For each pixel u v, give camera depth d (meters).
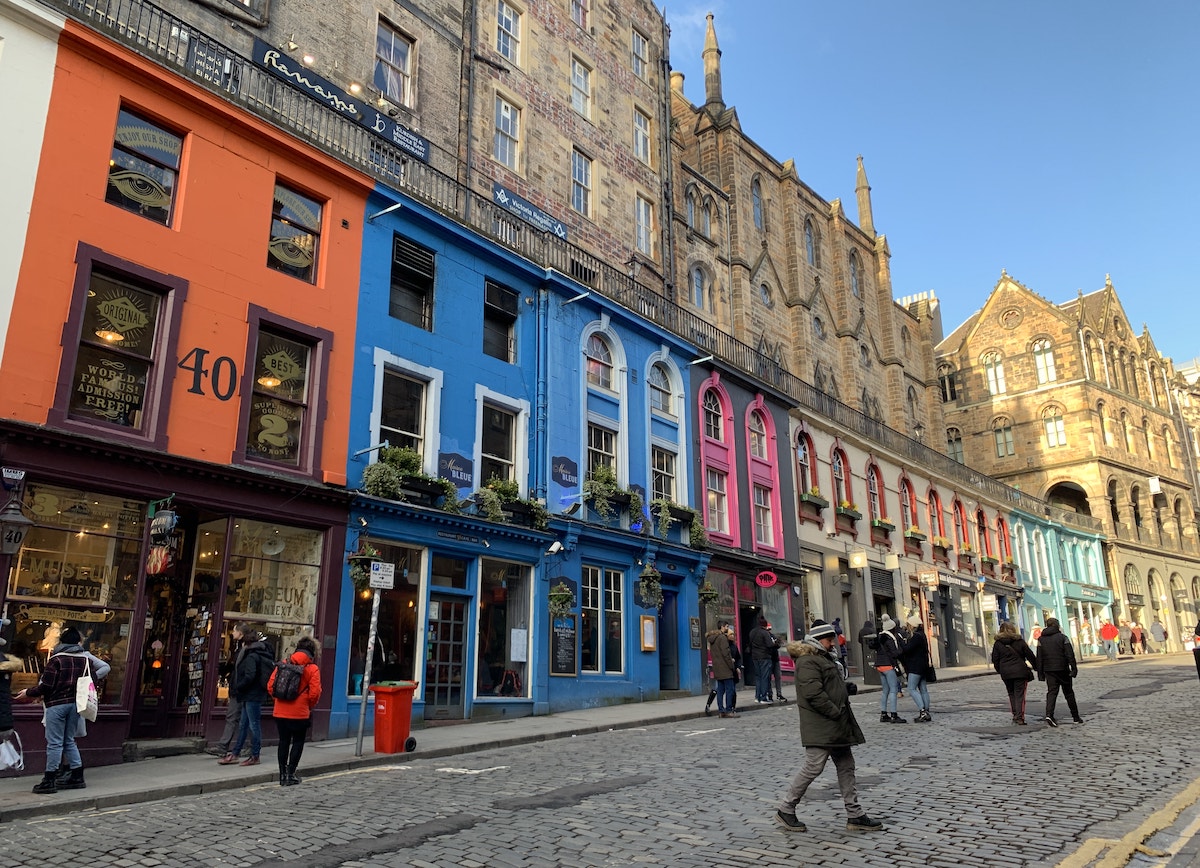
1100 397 56.31
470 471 17.67
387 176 17.84
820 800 8.21
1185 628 58.06
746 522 26.09
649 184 29.06
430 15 21.86
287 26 18.34
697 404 25.34
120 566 11.92
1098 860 5.89
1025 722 13.88
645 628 21.16
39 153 12.05
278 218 15.32
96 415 12.12
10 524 10.43
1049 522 49.16
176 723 12.68
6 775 10.13
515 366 19.53
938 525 39.12
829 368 41.03
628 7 29.88
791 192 40.69
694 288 32.28
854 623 30.56
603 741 13.66
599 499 20.27
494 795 8.84
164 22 15.83
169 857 6.59
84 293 12.16
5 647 10.57
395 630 15.43
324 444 14.98
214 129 14.41
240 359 14.01
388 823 7.60
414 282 17.81
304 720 9.91
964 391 60.25
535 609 18.16
